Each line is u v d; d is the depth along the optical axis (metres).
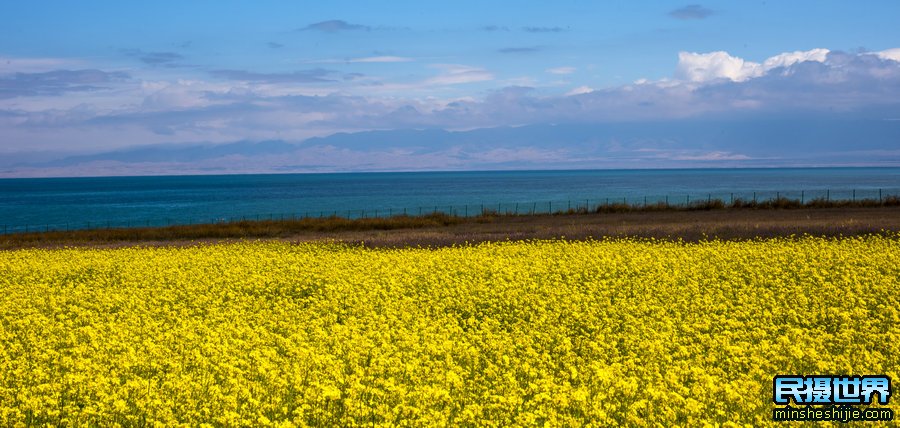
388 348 13.41
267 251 32.19
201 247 36.78
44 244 47.12
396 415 9.90
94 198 186.75
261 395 10.74
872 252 26.56
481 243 34.88
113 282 23.44
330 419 9.98
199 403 10.56
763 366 12.33
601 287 20.53
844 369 12.33
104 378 10.84
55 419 10.16
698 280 21.75
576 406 10.05
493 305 18.55
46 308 18.72
